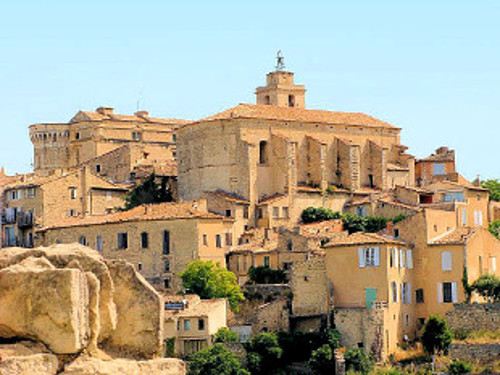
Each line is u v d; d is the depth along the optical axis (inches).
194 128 7490.2
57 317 1250.6
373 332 5000.0
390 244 5196.9
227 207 6889.8
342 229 6530.5
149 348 1341.0
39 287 1254.3
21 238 7283.5
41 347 1258.0
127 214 6422.2
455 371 4591.5
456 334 5039.4
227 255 6456.7
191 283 5718.5
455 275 5334.6
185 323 5152.6
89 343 1294.3
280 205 7135.8
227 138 7308.1
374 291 5157.5
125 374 1290.6
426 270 5413.4
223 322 5324.8
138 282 1344.7
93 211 7440.9
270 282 6043.3
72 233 6466.5
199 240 6117.1
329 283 5290.4
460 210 6358.3
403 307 5270.7
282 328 5378.9
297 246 6127.0
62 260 1311.5
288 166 7268.7
